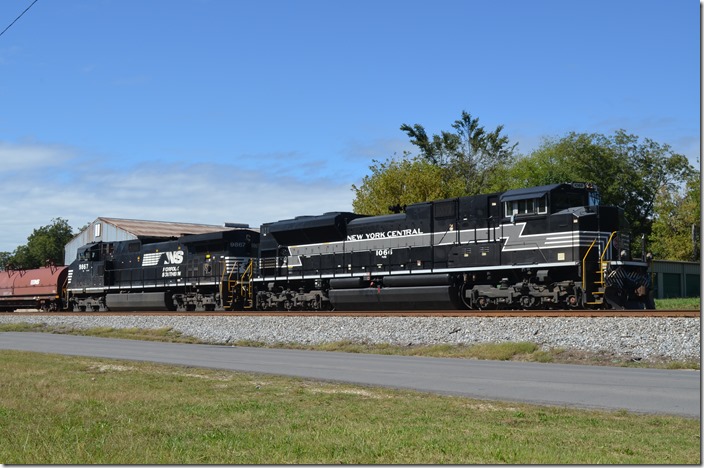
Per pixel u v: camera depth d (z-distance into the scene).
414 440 9.83
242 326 30.02
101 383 16.41
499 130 72.62
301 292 34.69
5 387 15.77
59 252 100.50
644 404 12.47
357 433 10.38
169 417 12.02
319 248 33.91
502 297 27.02
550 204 25.91
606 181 61.81
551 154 63.72
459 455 8.97
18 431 10.96
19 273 55.81
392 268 30.67
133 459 9.13
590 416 11.50
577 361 18.95
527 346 20.53
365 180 57.94
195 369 19.02
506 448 9.27
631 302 24.89
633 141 65.44
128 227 64.44
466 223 28.39
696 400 12.75
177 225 70.06
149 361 21.17
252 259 37.50
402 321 25.45
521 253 26.48
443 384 15.33
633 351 19.02
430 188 54.19
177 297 41.16
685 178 66.31
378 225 31.56
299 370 18.38
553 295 25.58
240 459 9.03
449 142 73.38
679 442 9.59
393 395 13.99
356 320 26.73
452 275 28.56
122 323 36.31
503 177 67.75
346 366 19.06
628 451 9.05
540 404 12.76
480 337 22.58
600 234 25.19
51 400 13.97
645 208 65.12
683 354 18.20
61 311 50.56
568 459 8.66
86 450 9.66
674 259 61.62
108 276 45.75
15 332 37.19
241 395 14.41
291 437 10.20
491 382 15.47
